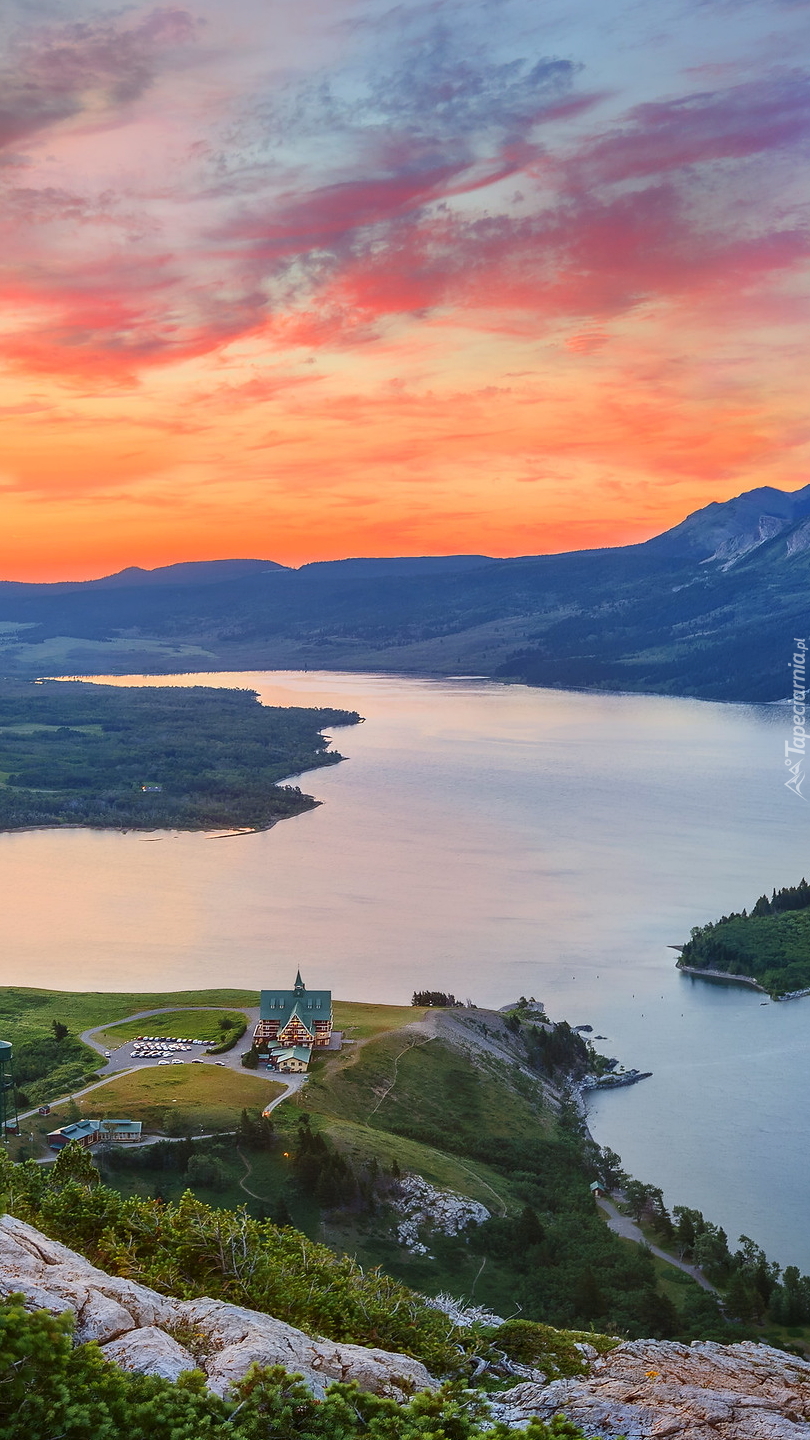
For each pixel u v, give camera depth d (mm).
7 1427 33312
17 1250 43875
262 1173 153125
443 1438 36281
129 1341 38562
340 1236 141000
